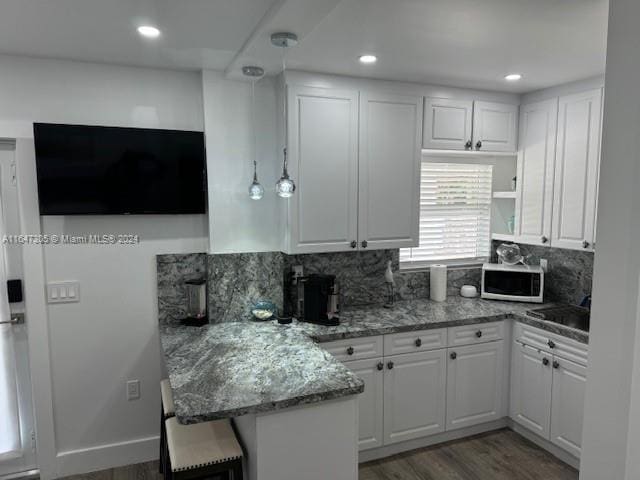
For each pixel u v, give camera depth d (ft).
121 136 8.89
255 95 9.73
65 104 8.75
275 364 7.24
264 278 10.09
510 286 11.61
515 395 10.61
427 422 10.05
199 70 9.44
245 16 6.53
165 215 9.62
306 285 9.75
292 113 9.27
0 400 9.01
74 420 9.30
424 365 9.90
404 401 9.79
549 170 10.65
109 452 9.53
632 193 3.73
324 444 6.33
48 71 8.61
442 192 12.34
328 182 9.71
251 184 9.37
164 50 8.10
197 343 8.36
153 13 6.43
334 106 9.61
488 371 10.54
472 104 10.87
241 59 8.32
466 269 12.59
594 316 4.10
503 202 12.80
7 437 9.11
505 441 10.42
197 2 6.06
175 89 9.45
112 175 8.89
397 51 8.07
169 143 9.23
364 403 9.42
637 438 3.79
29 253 8.75
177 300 9.79
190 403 5.82
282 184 7.79
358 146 9.92
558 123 10.37
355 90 9.76
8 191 8.70
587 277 10.84
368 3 6.08
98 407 9.45
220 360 7.44
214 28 7.02
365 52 8.11
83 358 9.28
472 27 6.93
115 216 9.30
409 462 9.66
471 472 9.30
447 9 6.26
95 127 8.70
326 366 7.16
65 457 9.25
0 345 8.93
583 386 8.89
